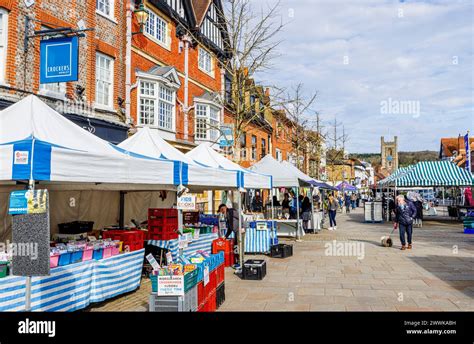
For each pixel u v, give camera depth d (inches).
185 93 812.6
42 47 418.9
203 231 458.6
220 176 380.2
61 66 412.8
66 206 422.0
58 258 247.1
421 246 604.1
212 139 884.6
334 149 1808.6
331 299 305.3
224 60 1001.5
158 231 353.4
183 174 313.0
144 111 666.2
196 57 882.1
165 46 748.6
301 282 363.9
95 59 544.4
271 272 410.3
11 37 421.4
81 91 509.4
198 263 253.6
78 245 273.9
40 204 169.8
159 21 745.0
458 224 1022.4
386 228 916.0
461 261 470.6
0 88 407.8
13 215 174.1
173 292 215.3
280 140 1616.6
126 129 592.4
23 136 214.7
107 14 585.6
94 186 341.1
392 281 366.9
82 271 262.7
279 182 658.2
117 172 240.1
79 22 512.4
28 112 232.7
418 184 999.0
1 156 184.5
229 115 1031.0
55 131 239.9
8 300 204.2
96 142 259.4
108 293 284.2
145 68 681.6
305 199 784.9
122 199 477.4
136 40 653.9
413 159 3863.2
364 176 4020.7
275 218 753.0
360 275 393.7
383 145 3617.1
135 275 324.2
